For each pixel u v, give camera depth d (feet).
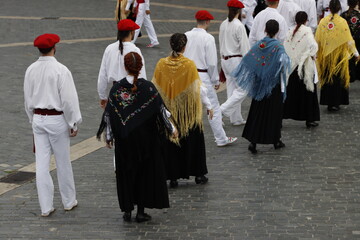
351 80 71.97
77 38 108.68
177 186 48.73
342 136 60.59
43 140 43.24
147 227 41.68
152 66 89.45
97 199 46.50
